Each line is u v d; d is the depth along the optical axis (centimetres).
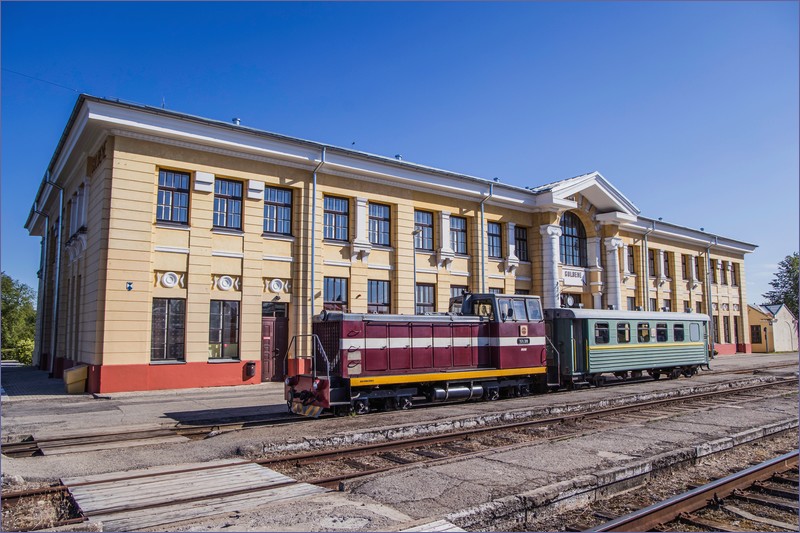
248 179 1988
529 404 1530
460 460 881
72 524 613
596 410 1515
